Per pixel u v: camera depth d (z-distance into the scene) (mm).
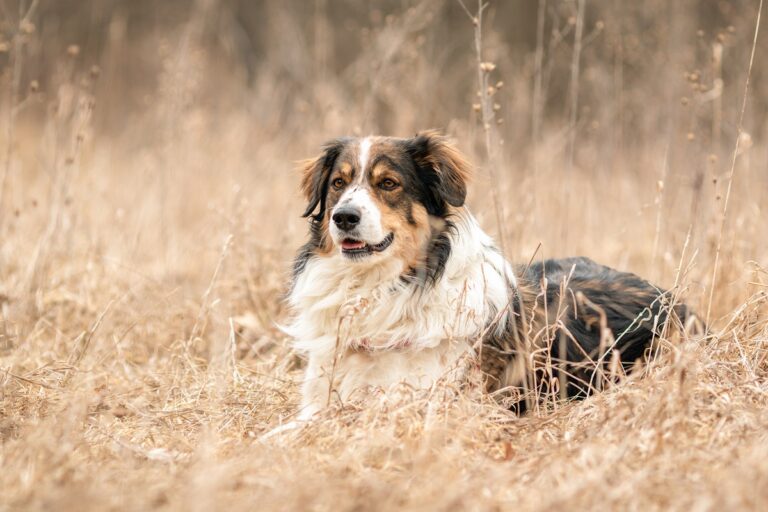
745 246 9250
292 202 11383
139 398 6875
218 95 18625
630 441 5246
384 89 13359
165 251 11250
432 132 7148
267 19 24734
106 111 19750
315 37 21516
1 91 18734
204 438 5582
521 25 22094
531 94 16297
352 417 5965
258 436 6023
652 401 5562
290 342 8453
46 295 9383
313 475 5062
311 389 6859
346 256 6719
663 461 4992
